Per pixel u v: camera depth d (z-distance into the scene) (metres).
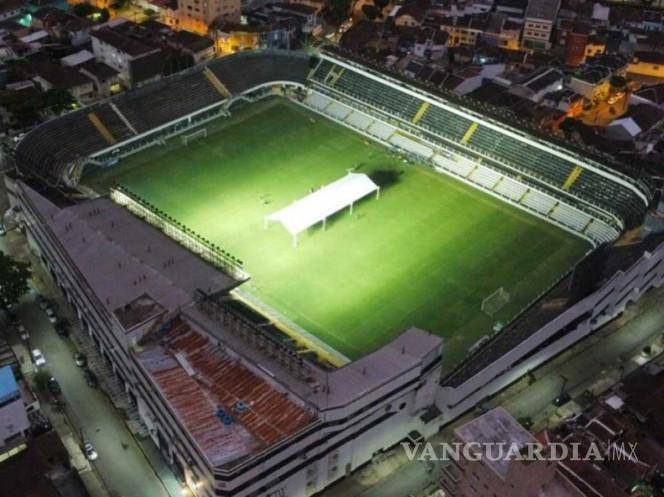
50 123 191.25
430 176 192.88
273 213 173.75
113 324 124.88
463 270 162.38
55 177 179.50
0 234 170.12
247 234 169.50
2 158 193.88
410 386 120.94
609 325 153.75
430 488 121.25
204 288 138.00
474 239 172.12
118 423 128.88
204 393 115.44
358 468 124.12
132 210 162.75
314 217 167.00
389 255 165.50
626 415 127.50
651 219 164.00
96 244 143.50
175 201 179.25
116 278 135.38
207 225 171.62
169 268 143.00
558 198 182.25
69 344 143.12
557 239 173.62
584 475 112.38
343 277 158.62
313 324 146.25
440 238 171.75
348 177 179.62
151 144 199.62
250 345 122.31
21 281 145.50
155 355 121.50
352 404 112.75
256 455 104.81
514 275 161.75
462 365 135.50
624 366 144.12
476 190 188.50
